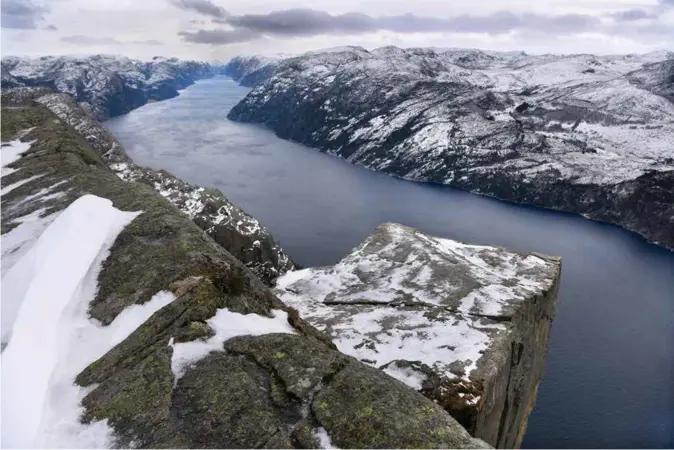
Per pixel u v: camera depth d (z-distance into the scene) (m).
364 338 20.44
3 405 5.73
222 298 7.71
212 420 5.54
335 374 6.19
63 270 8.24
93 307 7.82
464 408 15.98
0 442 5.38
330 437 5.32
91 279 8.40
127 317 7.45
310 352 6.54
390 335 20.53
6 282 8.45
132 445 5.32
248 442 5.29
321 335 8.04
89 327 7.42
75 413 5.89
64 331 7.25
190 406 5.75
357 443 5.23
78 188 13.78
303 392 5.89
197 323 7.00
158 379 6.12
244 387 5.95
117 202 11.39
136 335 6.95
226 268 8.39
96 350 6.95
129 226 9.84
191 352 6.57
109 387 6.17
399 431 5.31
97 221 9.79
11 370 6.18
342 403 5.71
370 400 5.73
